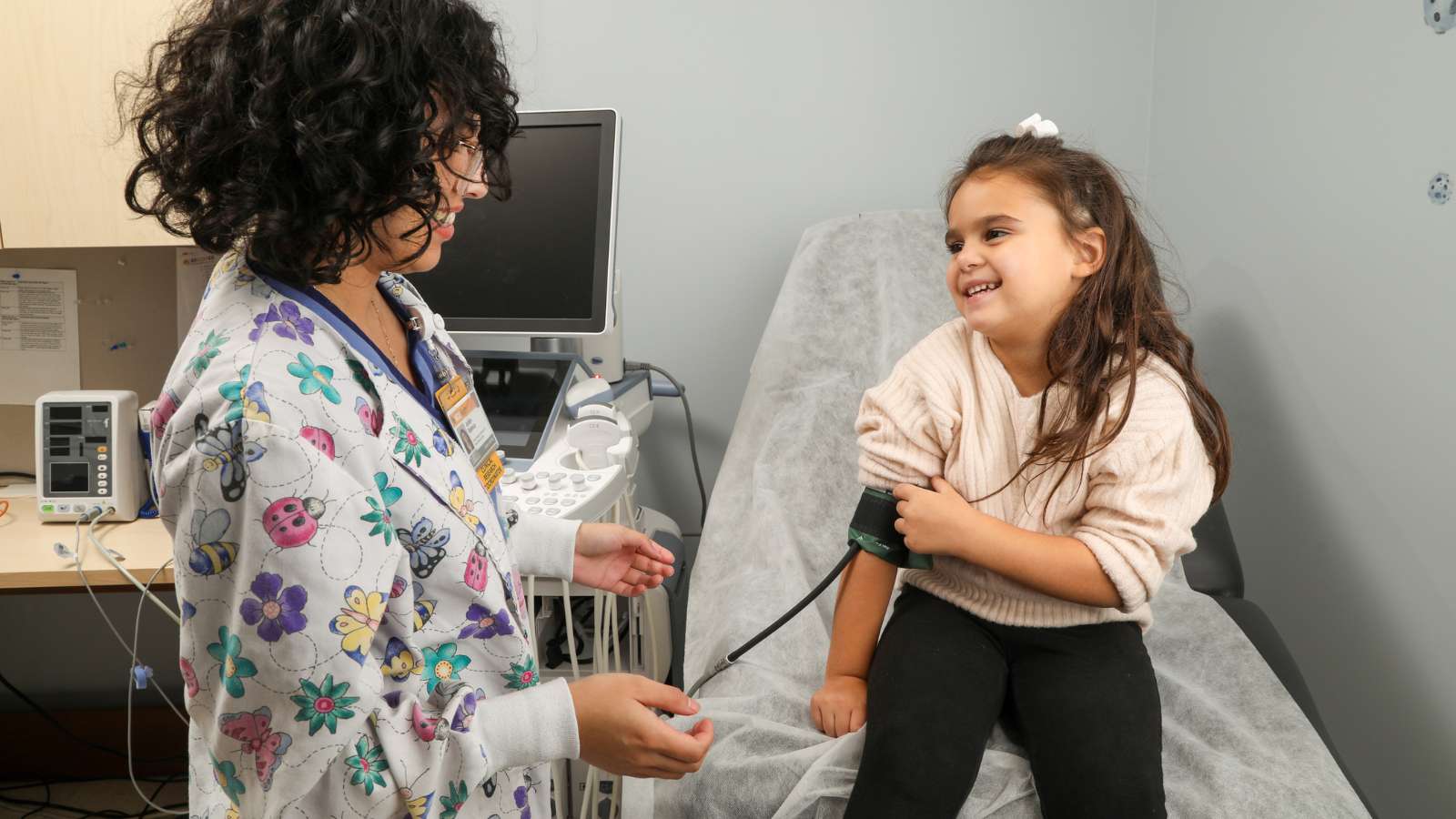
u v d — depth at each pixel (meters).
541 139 1.52
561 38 2.02
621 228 2.12
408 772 0.64
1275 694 1.16
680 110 2.06
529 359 1.59
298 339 0.63
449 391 0.81
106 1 1.29
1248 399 1.80
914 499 1.07
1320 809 0.96
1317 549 1.61
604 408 1.42
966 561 1.08
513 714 0.70
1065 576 1.00
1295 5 1.63
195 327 0.65
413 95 0.61
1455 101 1.30
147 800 1.95
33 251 1.63
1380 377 1.46
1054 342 1.07
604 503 1.27
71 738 2.05
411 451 0.68
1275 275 1.71
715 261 2.13
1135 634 1.09
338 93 0.58
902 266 1.84
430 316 0.83
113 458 1.43
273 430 0.58
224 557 0.60
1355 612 1.53
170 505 0.63
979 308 1.06
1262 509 1.76
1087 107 2.09
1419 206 1.38
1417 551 1.40
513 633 0.73
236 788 0.66
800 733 1.08
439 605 0.70
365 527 0.61
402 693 0.68
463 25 0.65
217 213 0.60
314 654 0.59
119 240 1.35
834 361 1.75
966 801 0.98
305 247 0.61
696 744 0.75
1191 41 1.94
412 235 0.68
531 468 1.35
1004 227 1.04
